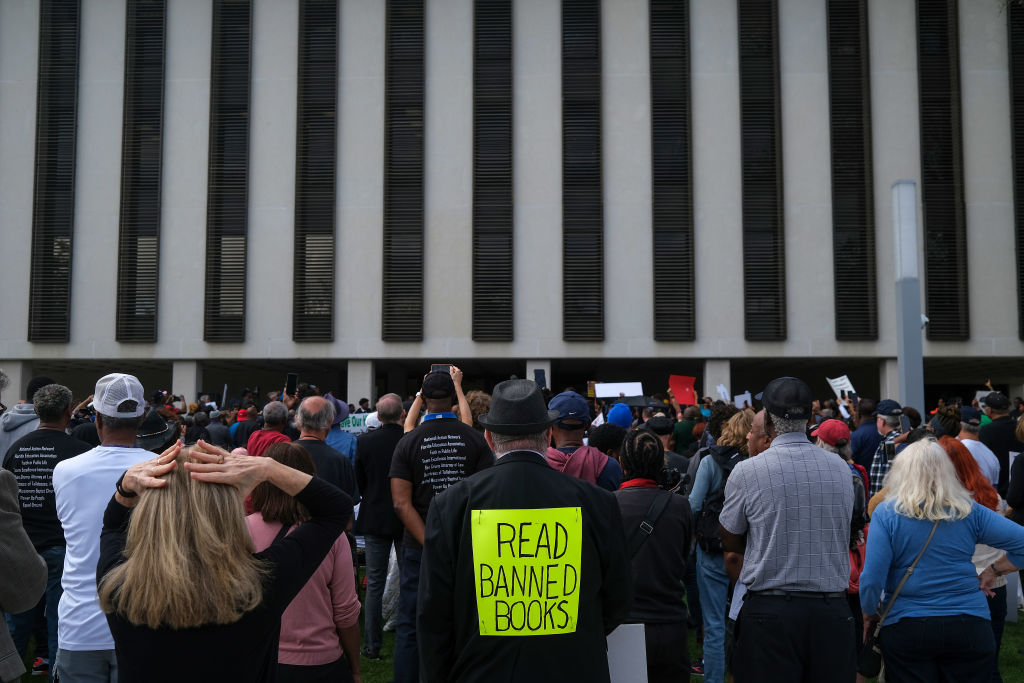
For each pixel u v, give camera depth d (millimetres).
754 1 20734
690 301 20359
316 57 21141
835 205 20406
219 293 20812
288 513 2684
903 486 3398
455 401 5906
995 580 3734
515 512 2473
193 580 1833
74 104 21031
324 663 3096
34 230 20844
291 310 20672
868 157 20250
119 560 2039
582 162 20734
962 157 20250
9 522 2914
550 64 20875
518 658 2395
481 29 20984
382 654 5758
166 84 21109
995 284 20078
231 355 20672
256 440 5340
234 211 20906
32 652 5750
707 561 4957
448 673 2545
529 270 20594
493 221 20719
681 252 20562
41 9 21156
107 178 20984
